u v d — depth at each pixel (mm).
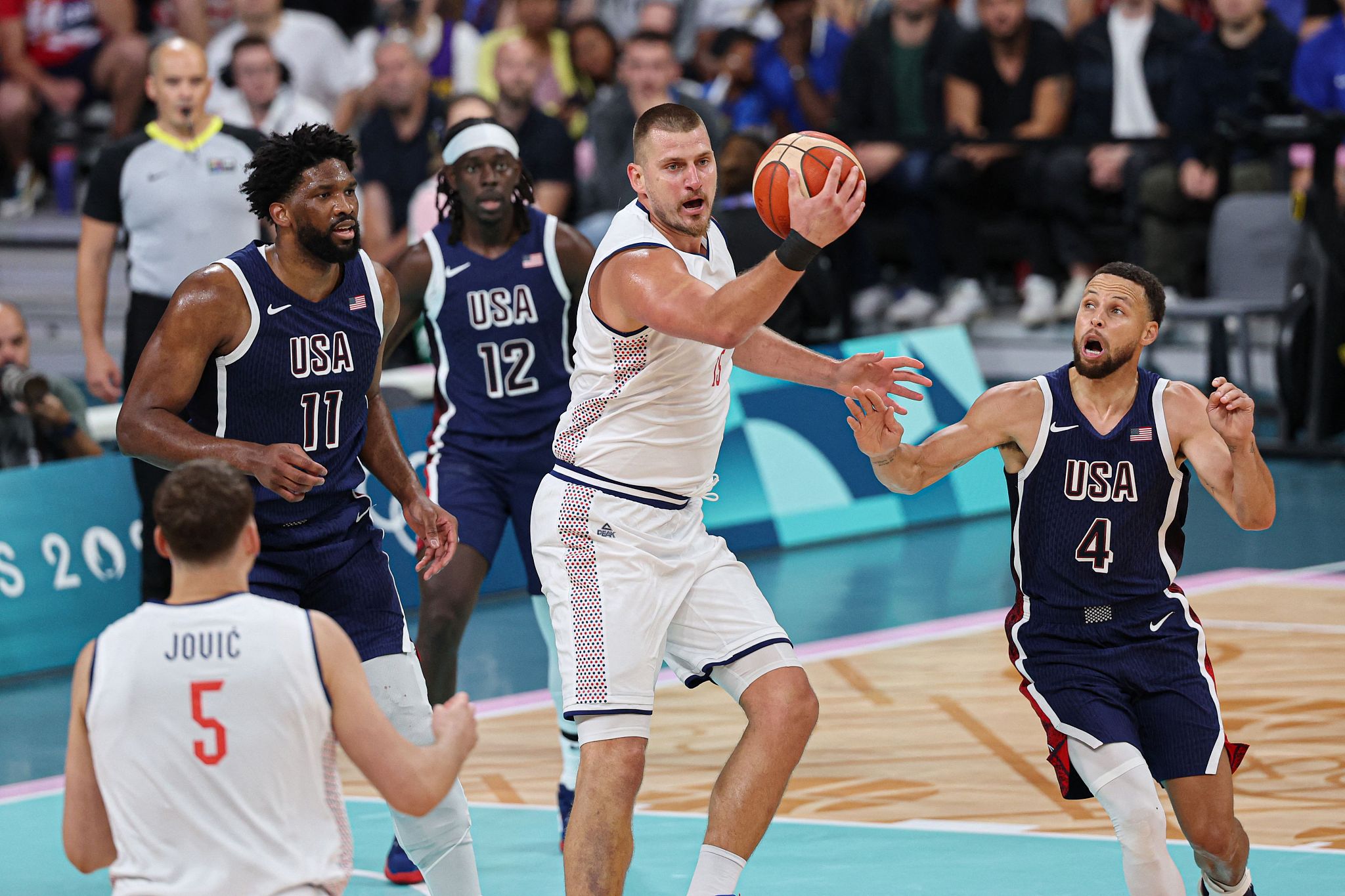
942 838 16688
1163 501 13188
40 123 48250
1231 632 23578
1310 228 33969
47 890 16031
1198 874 15570
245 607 10062
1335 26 36312
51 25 47969
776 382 30875
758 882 15586
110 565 24875
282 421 13938
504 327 17625
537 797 18312
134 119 42500
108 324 45469
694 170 13055
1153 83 37688
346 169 13445
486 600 27375
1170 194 37156
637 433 13523
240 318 13523
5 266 46594
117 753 9852
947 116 38875
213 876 9758
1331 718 19828
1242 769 18328
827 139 13297
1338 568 26922
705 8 44344
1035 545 13422
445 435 17891
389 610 14398
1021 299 42625
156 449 13211
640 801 18000
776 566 28906
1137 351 13109
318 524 14156
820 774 18688
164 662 9883
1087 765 12867
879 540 30766
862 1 43062
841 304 39812
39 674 24031
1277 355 34656
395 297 14562
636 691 13391
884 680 22125
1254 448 12570
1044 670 13344
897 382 13602
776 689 13305
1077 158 37969
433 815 13531
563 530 13703
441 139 18031
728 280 13906
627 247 13062
